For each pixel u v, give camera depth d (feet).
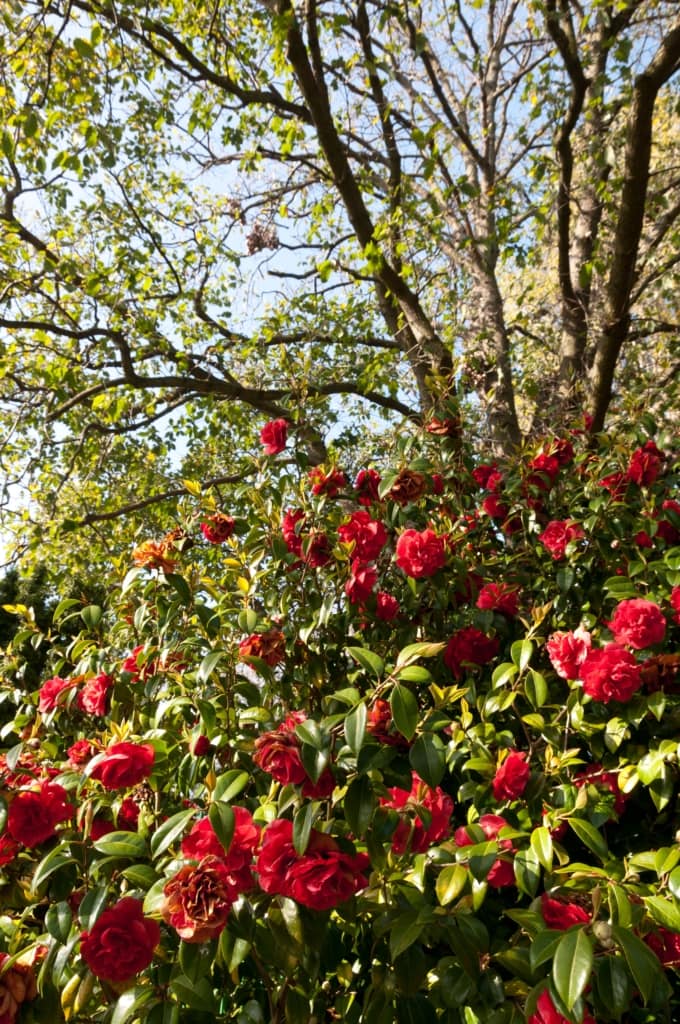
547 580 8.76
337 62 14.66
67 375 17.38
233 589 8.69
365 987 4.88
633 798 6.57
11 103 13.28
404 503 8.48
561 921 4.23
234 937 4.09
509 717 6.90
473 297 18.02
